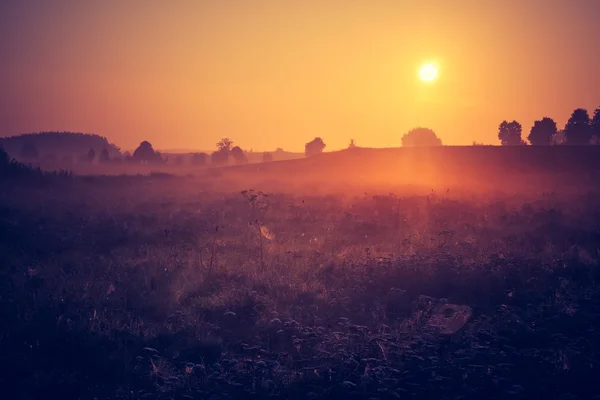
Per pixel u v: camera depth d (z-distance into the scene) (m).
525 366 6.97
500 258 12.19
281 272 11.51
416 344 7.61
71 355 7.31
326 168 88.31
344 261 12.12
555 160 75.44
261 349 7.54
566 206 24.30
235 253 13.22
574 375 6.76
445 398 6.21
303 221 19.34
